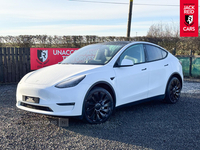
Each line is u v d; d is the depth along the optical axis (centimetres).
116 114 440
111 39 1248
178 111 468
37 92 347
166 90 518
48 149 282
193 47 1373
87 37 1198
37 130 346
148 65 470
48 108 339
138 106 511
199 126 373
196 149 285
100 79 370
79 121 388
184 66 1109
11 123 380
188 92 689
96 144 297
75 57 478
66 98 333
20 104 383
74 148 285
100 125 370
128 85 421
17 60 885
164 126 372
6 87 776
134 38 1302
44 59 900
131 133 338
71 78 352
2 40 1060
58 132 338
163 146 293
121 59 425
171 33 2081
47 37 1129
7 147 286
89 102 362
